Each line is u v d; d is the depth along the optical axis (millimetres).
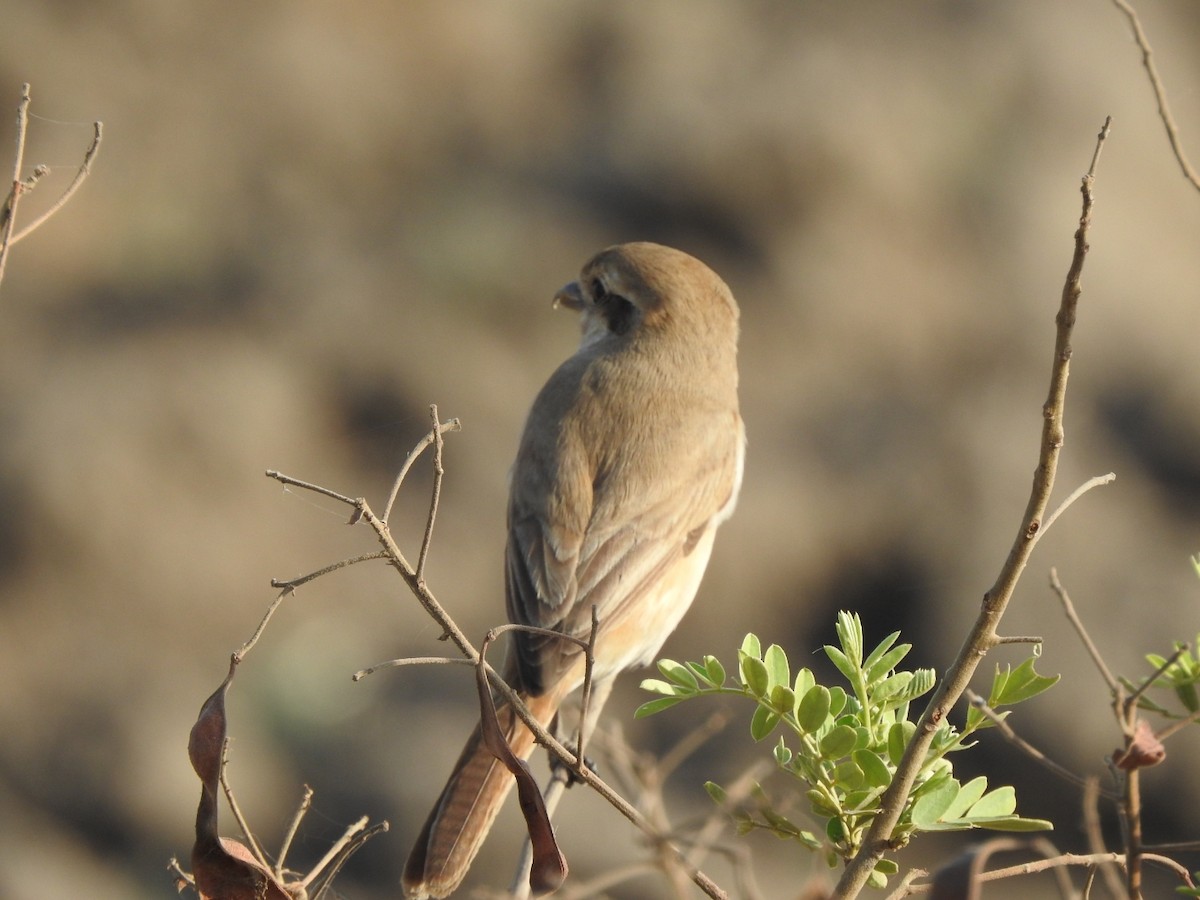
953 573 15023
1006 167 18672
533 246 18062
